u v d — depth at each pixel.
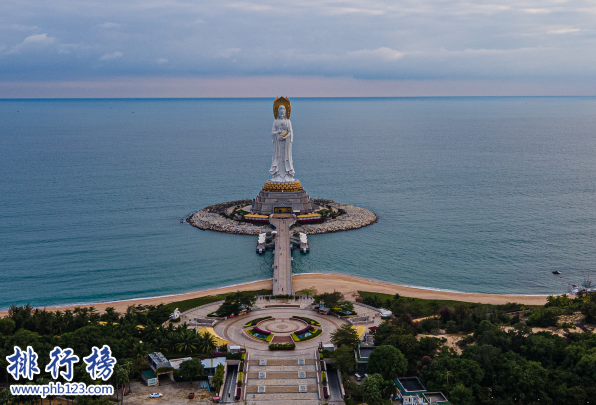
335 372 180.88
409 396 162.12
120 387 169.38
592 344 179.25
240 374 172.38
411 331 194.38
